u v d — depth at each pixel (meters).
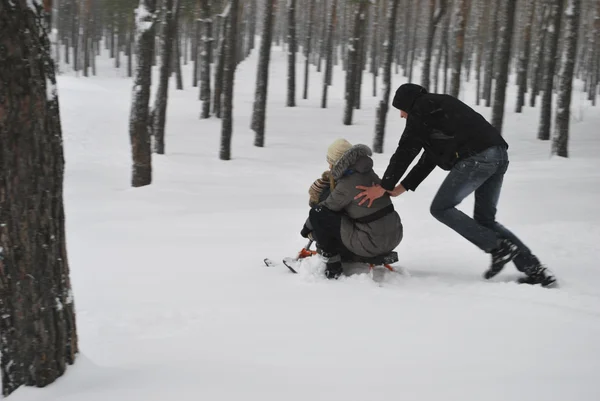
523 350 2.86
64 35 51.97
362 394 2.40
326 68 29.41
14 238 2.34
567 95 15.38
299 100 32.62
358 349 2.88
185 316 3.43
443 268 4.73
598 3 35.28
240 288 4.03
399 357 2.79
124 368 2.66
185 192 9.82
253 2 58.19
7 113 2.27
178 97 31.00
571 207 7.99
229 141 15.60
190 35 52.72
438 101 4.15
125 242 5.84
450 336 3.05
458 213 4.29
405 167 4.18
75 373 2.56
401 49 49.81
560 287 4.16
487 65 33.94
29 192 2.35
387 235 4.30
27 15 2.28
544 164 14.41
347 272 4.48
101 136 18.61
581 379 2.52
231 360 2.76
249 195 9.79
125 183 11.05
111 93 29.14
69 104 24.11
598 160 14.99
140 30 10.09
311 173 14.14
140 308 3.60
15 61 2.25
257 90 18.36
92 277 4.46
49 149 2.40
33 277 2.39
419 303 3.64
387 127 23.95
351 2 22.08
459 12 18.41
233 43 15.32
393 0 17.03
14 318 2.40
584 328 3.18
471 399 2.34
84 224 6.94
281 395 2.39
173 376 2.58
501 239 4.23
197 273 4.53
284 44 63.84
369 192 4.21
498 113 15.80
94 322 3.34
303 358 2.78
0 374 2.65
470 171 4.14
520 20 40.09
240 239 5.97
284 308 3.54
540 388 2.43
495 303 3.64
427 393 2.40
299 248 5.48
